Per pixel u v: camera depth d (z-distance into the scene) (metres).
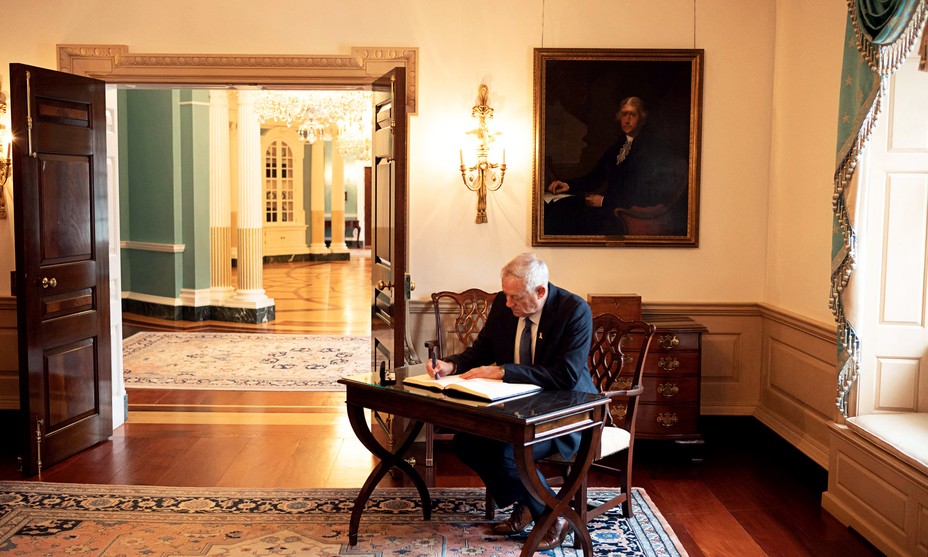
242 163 10.99
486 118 5.87
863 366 4.30
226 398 6.86
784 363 5.67
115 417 5.97
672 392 5.36
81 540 3.92
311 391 7.12
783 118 5.77
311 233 20.89
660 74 5.91
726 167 6.00
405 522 4.18
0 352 6.23
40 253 4.92
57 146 5.07
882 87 3.82
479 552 3.81
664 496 4.62
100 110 5.50
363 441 3.89
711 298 6.08
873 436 3.92
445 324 6.03
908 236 4.22
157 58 5.75
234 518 4.21
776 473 5.03
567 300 3.81
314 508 4.36
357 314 11.90
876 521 3.94
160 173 11.05
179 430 5.90
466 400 3.35
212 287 11.32
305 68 5.83
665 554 3.80
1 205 6.02
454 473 4.98
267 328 10.57
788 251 5.65
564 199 5.97
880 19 3.76
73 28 5.78
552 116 5.92
